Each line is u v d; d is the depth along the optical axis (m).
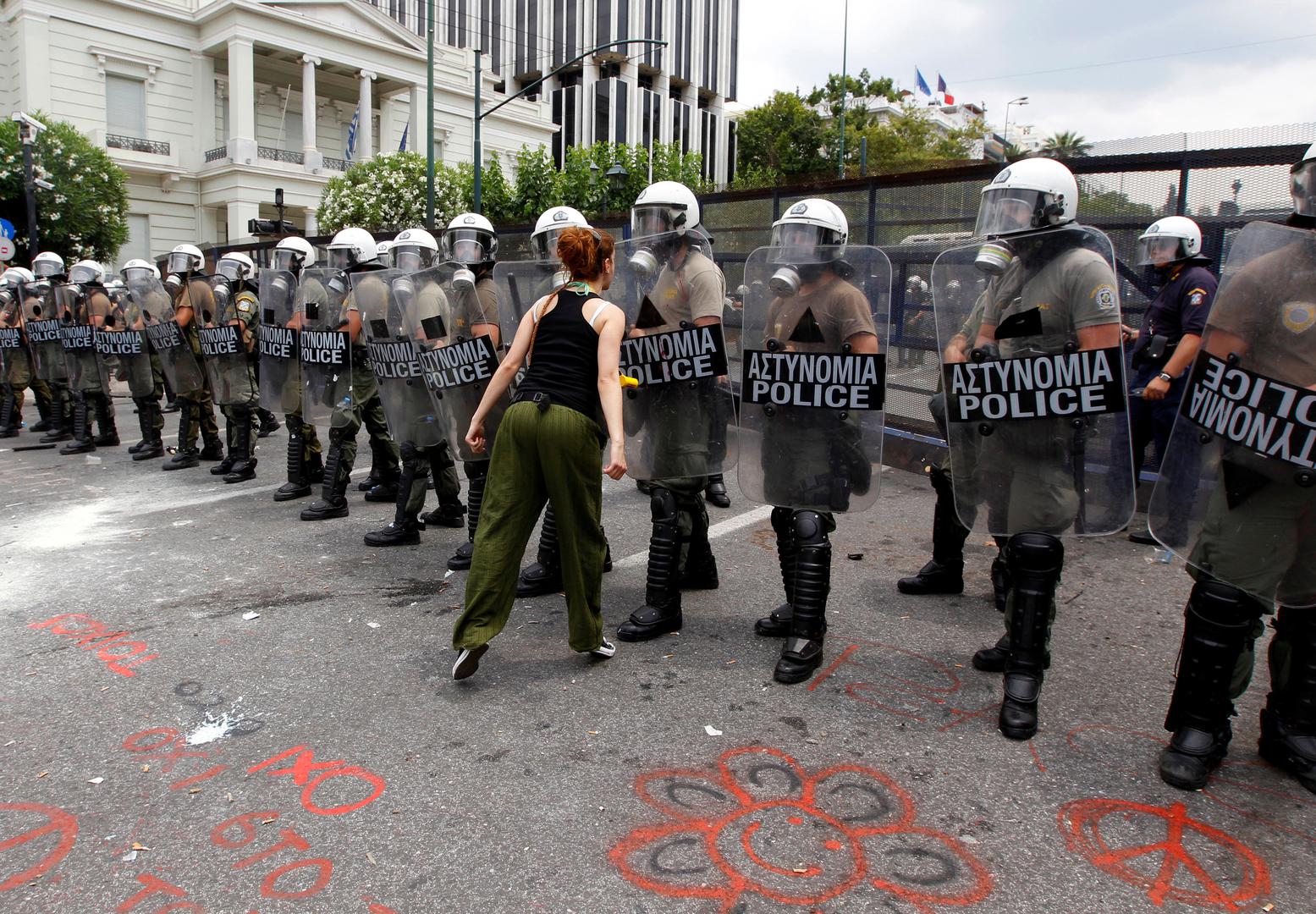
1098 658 3.71
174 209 34.75
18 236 23.03
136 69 33.28
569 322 3.37
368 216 26.27
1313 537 2.56
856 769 2.80
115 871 2.30
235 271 7.40
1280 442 2.47
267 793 2.66
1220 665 2.69
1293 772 2.76
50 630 4.02
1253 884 2.26
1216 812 2.58
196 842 2.42
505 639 3.91
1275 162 5.45
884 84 41.00
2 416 10.68
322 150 39.03
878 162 36.25
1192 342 4.94
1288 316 2.46
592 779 2.74
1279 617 2.81
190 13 33.97
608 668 3.58
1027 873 2.29
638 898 2.19
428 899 2.19
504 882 2.25
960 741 2.99
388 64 37.44
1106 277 2.90
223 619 4.16
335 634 3.97
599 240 3.50
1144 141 6.02
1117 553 5.21
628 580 4.76
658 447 3.92
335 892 2.21
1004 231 2.97
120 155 32.50
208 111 35.09
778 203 8.20
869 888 2.23
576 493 3.35
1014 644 3.11
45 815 2.55
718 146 68.25
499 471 3.35
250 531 5.80
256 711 3.21
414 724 3.09
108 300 8.80
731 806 2.59
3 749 2.94
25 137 18.81
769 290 3.59
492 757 2.87
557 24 56.72
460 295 4.59
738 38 69.44
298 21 34.16
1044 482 3.04
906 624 4.08
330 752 2.90
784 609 3.96
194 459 8.15
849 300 3.46
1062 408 2.98
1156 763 2.86
